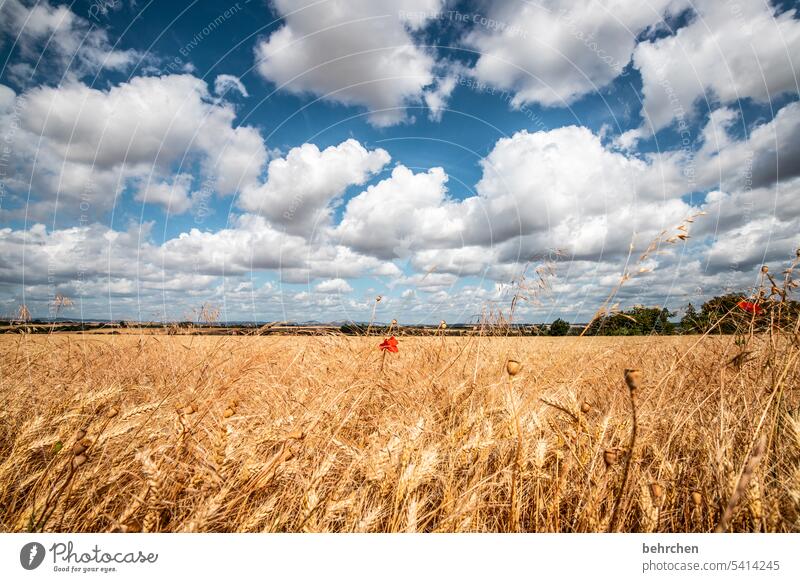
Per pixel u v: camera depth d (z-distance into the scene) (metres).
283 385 3.67
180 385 3.68
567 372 3.89
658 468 2.31
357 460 2.17
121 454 2.04
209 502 1.81
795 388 2.84
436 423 2.96
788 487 1.92
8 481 2.01
